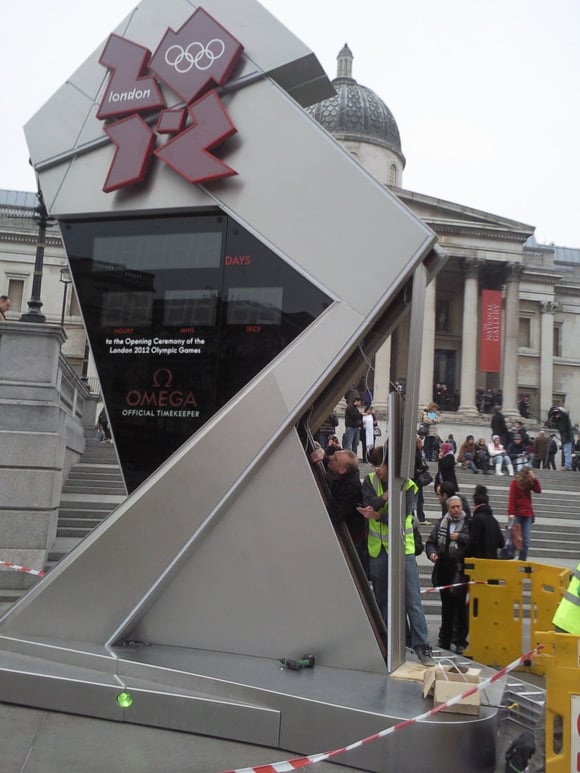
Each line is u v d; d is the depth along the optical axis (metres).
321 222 5.81
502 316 45.69
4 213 46.91
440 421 36.84
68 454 15.38
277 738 4.65
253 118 6.07
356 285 5.64
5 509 9.72
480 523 8.45
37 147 6.71
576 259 65.25
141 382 6.16
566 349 53.91
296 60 5.97
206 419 5.95
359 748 4.45
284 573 5.50
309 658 5.32
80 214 6.47
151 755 4.44
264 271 5.95
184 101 6.19
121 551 5.74
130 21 6.64
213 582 5.65
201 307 6.08
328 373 5.58
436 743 4.34
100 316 6.36
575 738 3.92
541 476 23.83
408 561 6.08
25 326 10.27
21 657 5.53
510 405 43.19
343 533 6.14
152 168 6.30
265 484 5.63
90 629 5.68
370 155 49.16
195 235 6.18
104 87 6.60
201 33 6.19
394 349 43.44
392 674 5.19
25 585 9.51
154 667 5.12
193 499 5.68
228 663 5.27
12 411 9.97
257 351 5.88
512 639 8.14
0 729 4.72
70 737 4.66
